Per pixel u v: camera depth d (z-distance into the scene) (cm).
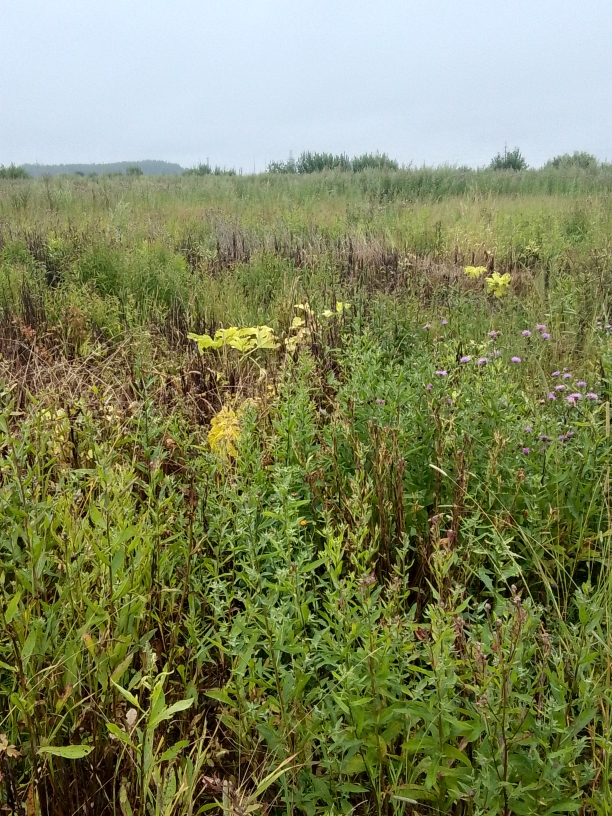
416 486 279
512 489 264
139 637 197
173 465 283
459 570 233
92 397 328
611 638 188
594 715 163
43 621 176
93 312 544
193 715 191
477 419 291
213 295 634
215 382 406
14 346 480
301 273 731
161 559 215
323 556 191
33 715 163
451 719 156
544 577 223
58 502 211
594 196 1373
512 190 1784
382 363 386
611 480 263
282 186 1853
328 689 181
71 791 167
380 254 816
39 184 2045
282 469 225
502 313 546
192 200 1561
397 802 166
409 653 182
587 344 438
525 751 165
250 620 183
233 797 150
